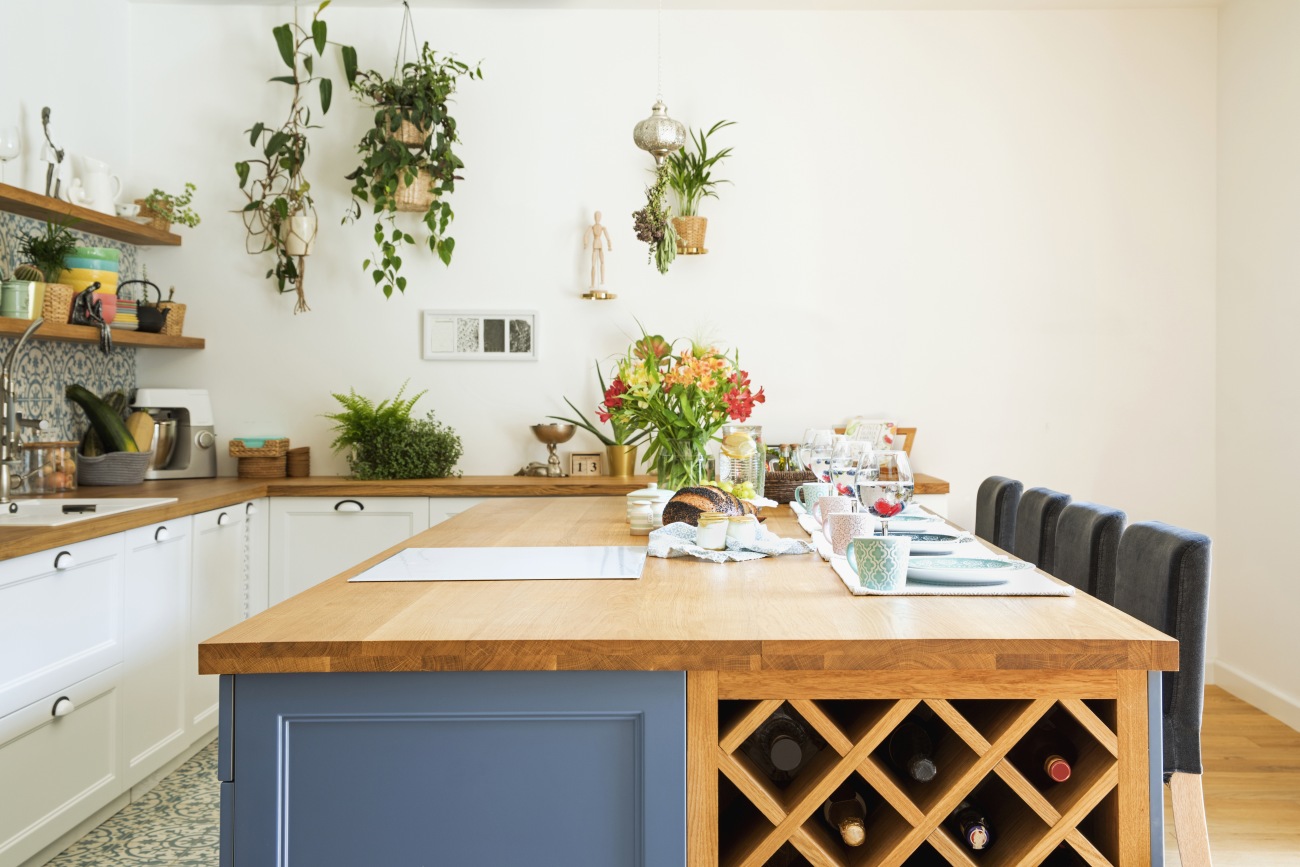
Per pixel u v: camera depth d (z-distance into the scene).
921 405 4.37
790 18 4.36
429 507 3.88
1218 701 3.97
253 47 4.36
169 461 4.11
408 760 1.36
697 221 4.23
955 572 1.69
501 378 4.39
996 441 4.36
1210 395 4.32
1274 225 3.84
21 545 2.31
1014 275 4.36
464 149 4.38
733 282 4.38
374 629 1.40
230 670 1.33
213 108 4.36
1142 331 4.34
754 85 4.38
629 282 4.38
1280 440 3.79
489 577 1.81
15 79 3.56
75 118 3.94
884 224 4.38
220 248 4.38
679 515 2.30
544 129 4.38
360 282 4.39
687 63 4.37
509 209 4.38
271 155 4.22
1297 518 3.66
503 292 4.39
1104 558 2.31
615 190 4.38
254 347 4.38
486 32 4.38
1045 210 4.36
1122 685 1.35
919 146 4.37
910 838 1.38
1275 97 3.83
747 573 1.88
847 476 2.35
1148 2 4.26
